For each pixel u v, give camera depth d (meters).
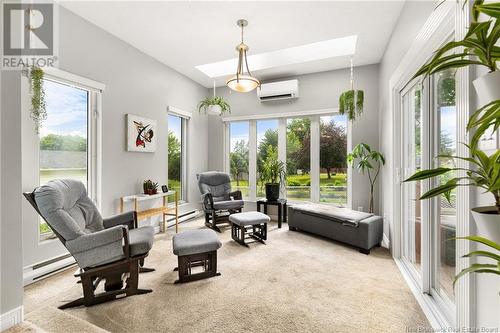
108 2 2.52
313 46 3.81
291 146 4.79
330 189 4.46
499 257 0.68
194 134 4.98
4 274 1.45
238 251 3.03
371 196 3.81
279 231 3.95
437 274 1.89
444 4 1.43
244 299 1.96
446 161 1.75
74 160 2.79
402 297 1.99
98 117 2.98
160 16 2.78
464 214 1.19
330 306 1.86
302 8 2.62
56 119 2.60
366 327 1.63
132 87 3.48
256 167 5.07
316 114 4.50
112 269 1.96
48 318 1.66
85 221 2.29
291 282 2.24
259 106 4.94
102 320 1.71
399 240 2.73
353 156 3.66
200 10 2.67
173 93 4.35
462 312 1.21
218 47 3.53
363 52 3.60
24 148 2.27
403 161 2.71
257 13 2.72
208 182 4.50
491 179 0.68
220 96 5.29
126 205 3.35
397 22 2.75
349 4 2.54
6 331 1.43
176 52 3.70
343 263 2.67
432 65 0.81
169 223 4.18
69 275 2.43
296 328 1.62
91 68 2.88
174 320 1.71
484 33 0.70
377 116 3.99
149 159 3.80
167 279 2.30
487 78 0.69
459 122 1.25
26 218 2.26
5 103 1.48
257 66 4.35
